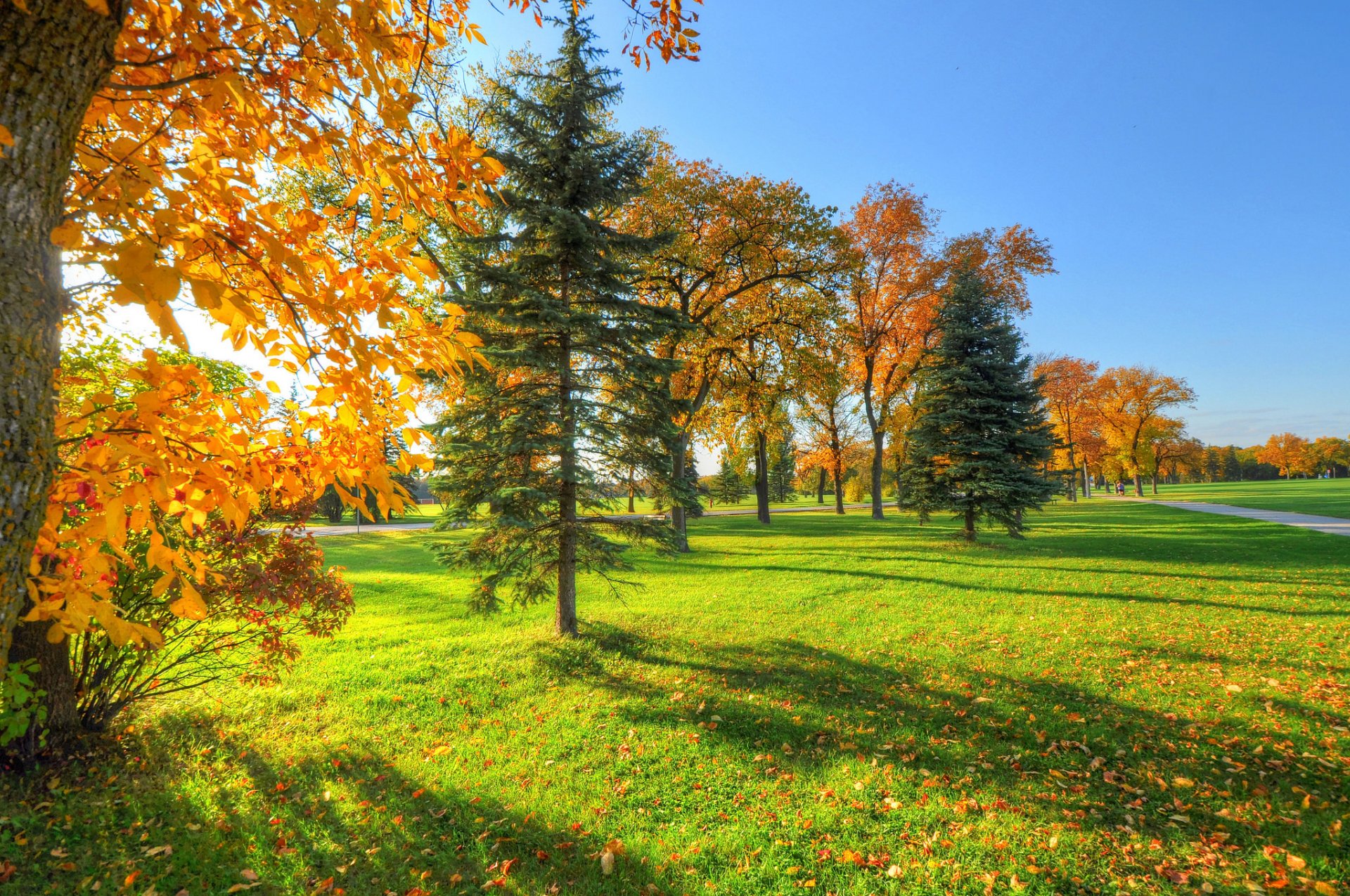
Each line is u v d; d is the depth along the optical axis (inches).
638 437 382.3
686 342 765.3
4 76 55.8
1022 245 1212.5
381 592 564.4
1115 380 2278.5
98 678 206.5
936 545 770.2
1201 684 270.2
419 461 94.7
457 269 338.3
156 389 70.6
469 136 91.9
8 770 179.9
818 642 366.3
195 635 229.5
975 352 801.6
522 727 247.8
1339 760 198.7
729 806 187.5
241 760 214.5
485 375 339.3
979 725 241.4
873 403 1334.9
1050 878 151.2
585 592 554.9
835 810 182.5
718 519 1425.9
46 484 62.1
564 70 364.5
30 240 58.6
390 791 196.4
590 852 167.6
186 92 80.0
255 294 86.7
